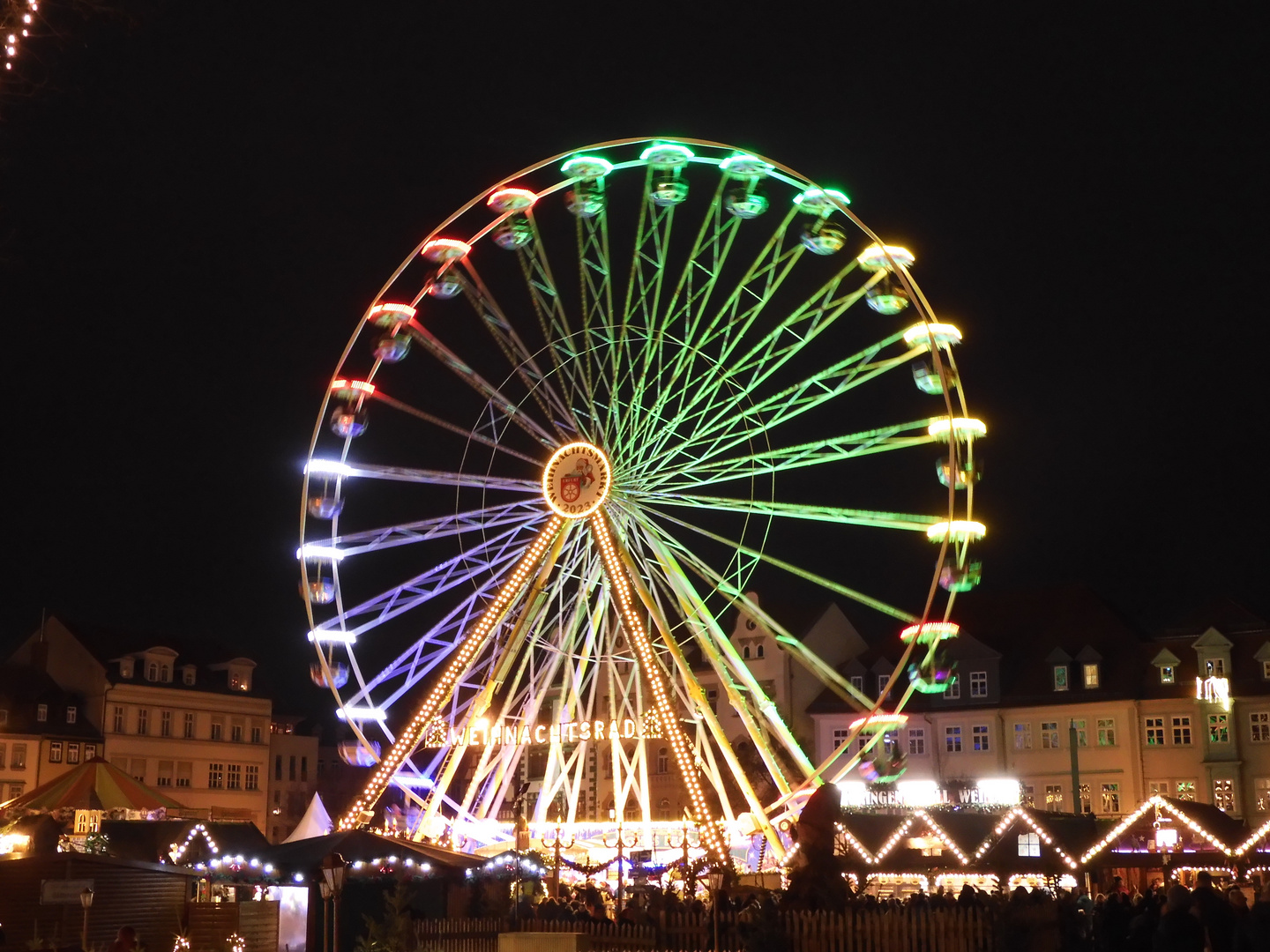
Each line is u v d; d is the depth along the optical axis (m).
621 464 52.50
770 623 52.28
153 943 31.73
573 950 28.83
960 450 50.06
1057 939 31.06
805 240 50.47
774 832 50.25
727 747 51.22
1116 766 84.00
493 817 56.50
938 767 89.81
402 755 51.84
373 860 35.75
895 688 92.44
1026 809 49.19
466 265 53.19
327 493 52.88
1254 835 49.31
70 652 101.31
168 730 103.31
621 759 54.66
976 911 27.73
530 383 52.66
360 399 53.00
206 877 35.41
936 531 49.31
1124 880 55.28
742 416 51.75
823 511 50.75
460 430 53.16
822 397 51.34
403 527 53.19
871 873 50.00
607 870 56.53
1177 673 83.94
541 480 52.44
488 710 56.03
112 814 54.50
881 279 50.25
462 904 38.56
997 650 90.75
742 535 51.81
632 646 51.03
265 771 110.69
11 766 93.12
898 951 27.89
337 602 52.72
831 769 92.12
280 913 34.47
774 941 28.25
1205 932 25.05
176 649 108.00
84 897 28.75
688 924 32.06
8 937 29.72
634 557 52.94
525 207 52.59
